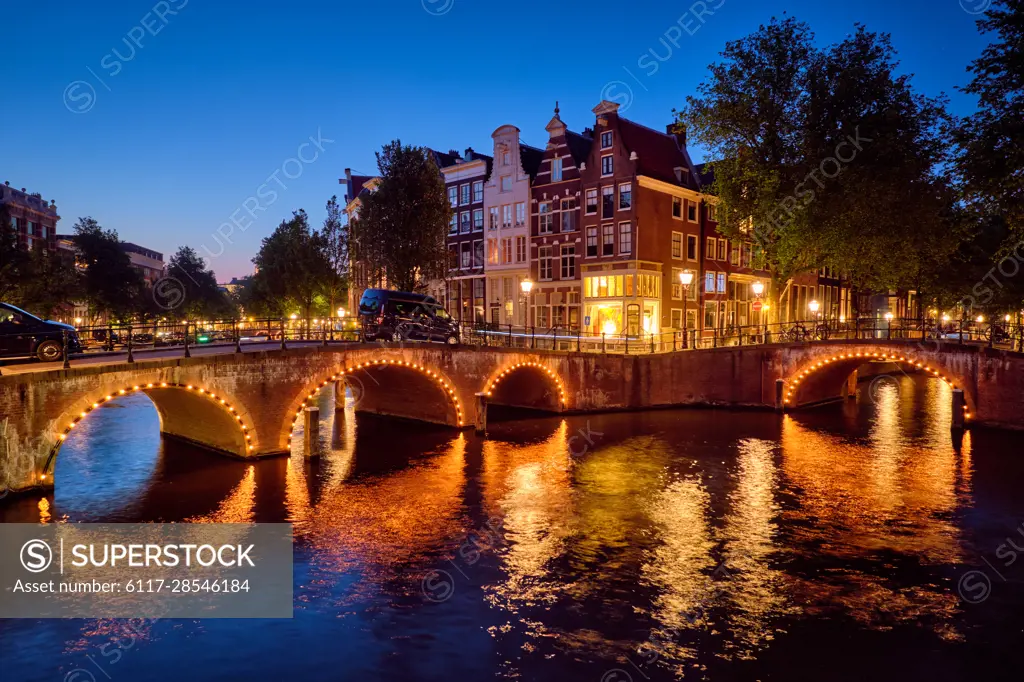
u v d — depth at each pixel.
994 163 24.00
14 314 21.12
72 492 20.52
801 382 36.09
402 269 40.47
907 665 11.29
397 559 15.77
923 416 34.19
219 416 24.94
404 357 28.38
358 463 24.56
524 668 11.24
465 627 12.61
